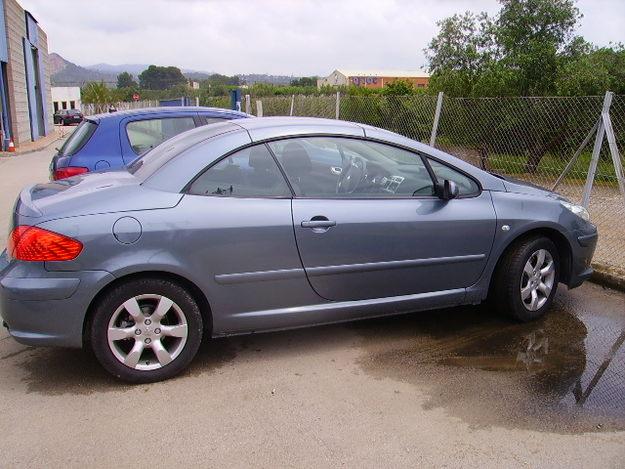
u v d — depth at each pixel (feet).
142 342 11.59
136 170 13.50
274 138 12.71
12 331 11.25
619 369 12.61
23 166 54.19
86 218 11.07
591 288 17.93
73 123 180.14
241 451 9.56
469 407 11.01
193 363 12.67
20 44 86.89
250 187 12.28
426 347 13.60
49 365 12.52
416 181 13.79
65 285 10.89
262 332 13.33
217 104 84.74
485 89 42.29
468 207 13.96
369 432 10.14
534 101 26.37
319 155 12.99
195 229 11.51
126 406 10.89
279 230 12.10
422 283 13.74
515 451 9.67
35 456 9.35
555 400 11.29
